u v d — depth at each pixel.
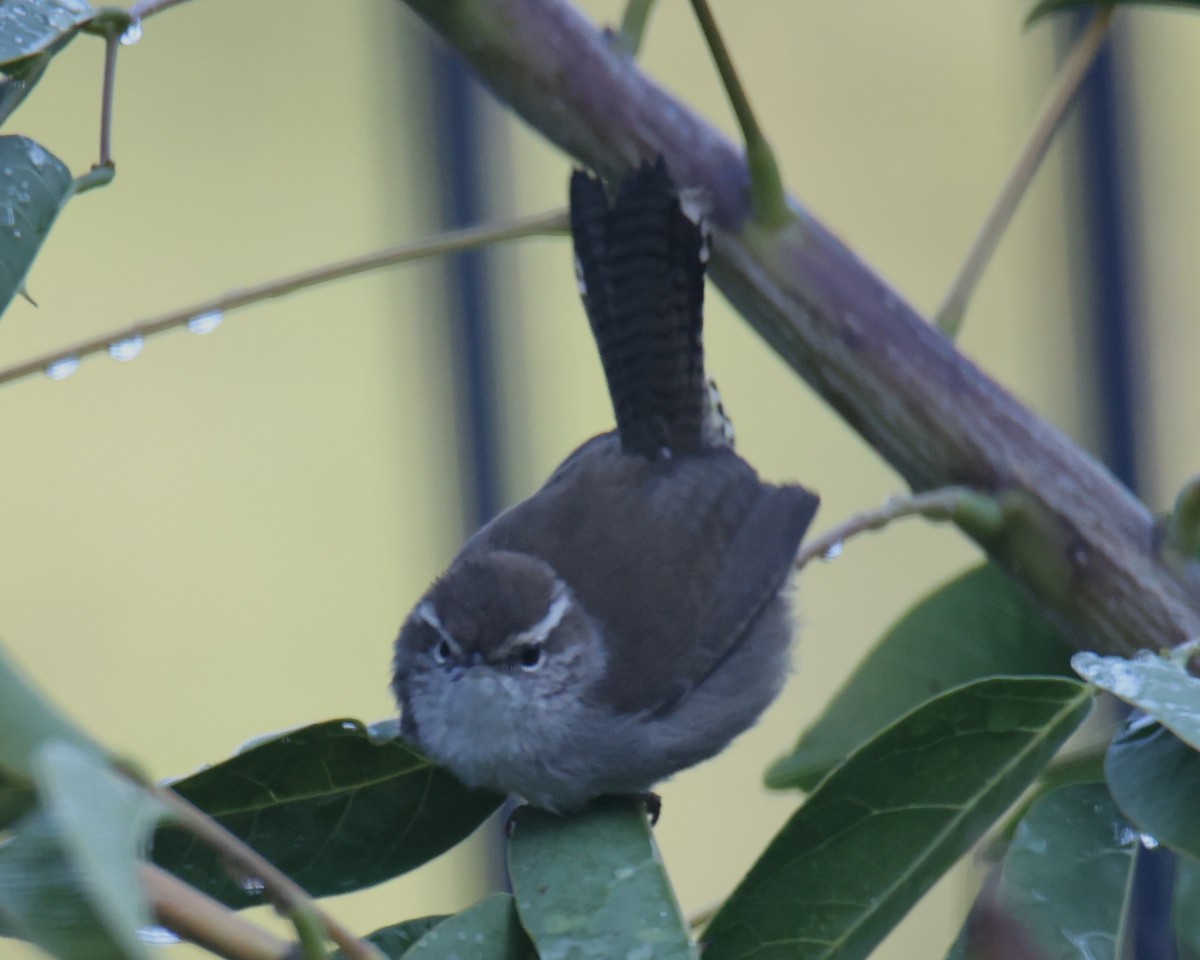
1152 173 12.88
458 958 4.27
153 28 13.83
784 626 7.26
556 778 6.30
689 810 13.31
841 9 13.76
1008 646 5.54
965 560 13.73
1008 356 13.29
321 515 13.77
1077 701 4.23
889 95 13.72
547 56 5.29
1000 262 13.39
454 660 6.35
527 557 6.74
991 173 13.55
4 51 4.15
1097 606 4.96
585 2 13.72
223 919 3.06
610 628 6.63
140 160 13.85
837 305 5.20
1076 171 12.94
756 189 5.21
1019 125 13.43
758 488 7.23
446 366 13.70
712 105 13.65
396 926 4.52
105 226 13.77
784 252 5.23
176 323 4.91
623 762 6.54
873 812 4.22
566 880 4.46
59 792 2.65
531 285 13.76
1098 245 12.93
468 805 4.99
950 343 5.21
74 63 13.70
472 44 5.35
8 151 4.26
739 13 13.72
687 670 6.70
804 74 13.76
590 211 5.35
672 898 4.39
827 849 4.21
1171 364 12.96
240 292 4.99
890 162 13.68
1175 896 4.20
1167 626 4.88
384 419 13.80
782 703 13.45
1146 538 4.97
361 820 4.85
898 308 5.23
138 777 3.04
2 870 2.77
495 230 5.31
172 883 3.06
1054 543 4.99
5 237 4.16
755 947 4.19
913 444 5.15
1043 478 5.03
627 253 6.87
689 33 13.66
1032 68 13.36
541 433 13.77
